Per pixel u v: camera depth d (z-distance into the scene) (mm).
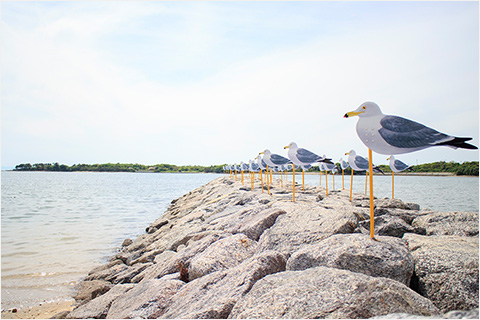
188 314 4629
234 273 5352
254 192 16219
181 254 8047
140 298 6121
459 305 4316
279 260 5520
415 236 5926
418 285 4844
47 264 12578
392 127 4793
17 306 8922
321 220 6742
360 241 5102
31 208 29375
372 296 3750
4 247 15078
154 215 26094
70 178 114688
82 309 7473
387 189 42438
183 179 120000
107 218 24078
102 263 12805
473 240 5625
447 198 31031
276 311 3832
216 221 10875
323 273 4316
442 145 4418
